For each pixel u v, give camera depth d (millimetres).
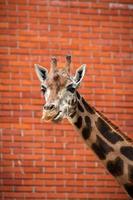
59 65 13836
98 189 13734
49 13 13922
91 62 13969
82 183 13711
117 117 13969
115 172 10062
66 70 9906
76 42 13953
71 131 13734
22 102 13664
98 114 10219
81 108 10109
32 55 13789
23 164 13570
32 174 13586
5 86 13656
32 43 13812
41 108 13711
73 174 13703
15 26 13789
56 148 13688
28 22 13836
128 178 9977
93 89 13930
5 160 13539
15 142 13594
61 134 13711
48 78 9758
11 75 13688
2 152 13539
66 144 13711
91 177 13734
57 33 13922
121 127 13953
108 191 13758
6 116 13609
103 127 10125
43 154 13641
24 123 13641
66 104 9695
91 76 13945
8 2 13789
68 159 13703
